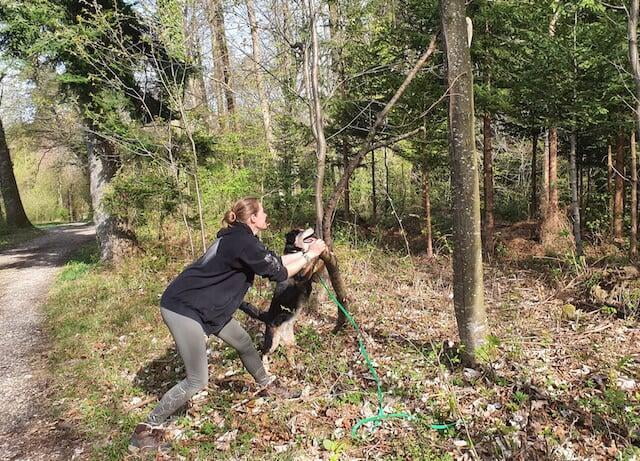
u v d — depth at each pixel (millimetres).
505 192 16531
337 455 3285
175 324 3441
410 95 8836
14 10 8883
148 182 9969
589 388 3887
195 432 3781
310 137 12250
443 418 3590
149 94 9547
